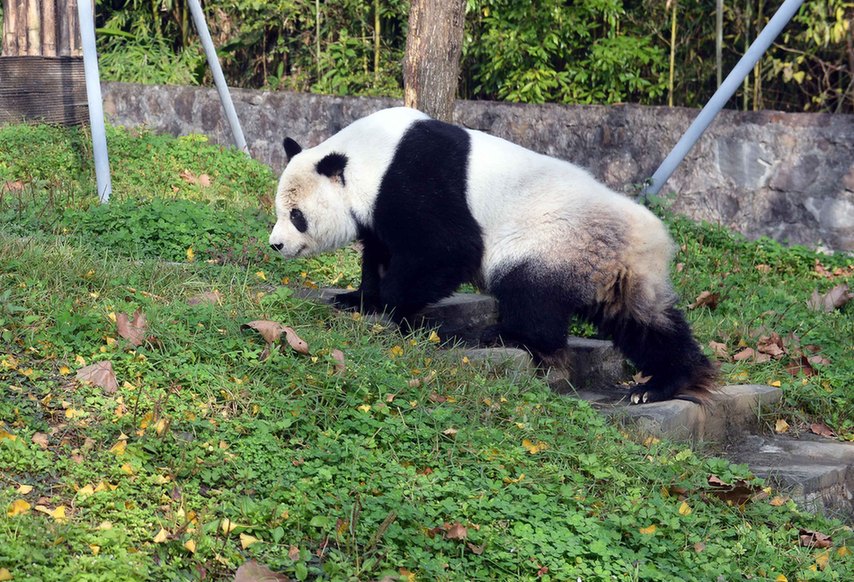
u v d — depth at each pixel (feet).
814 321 29.63
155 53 56.39
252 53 58.39
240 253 25.70
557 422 19.57
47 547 12.66
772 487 20.40
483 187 22.80
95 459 15.01
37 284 20.04
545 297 22.35
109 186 30.99
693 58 49.39
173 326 19.08
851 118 38.32
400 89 52.47
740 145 40.16
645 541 16.19
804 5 45.37
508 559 14.97
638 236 22.18
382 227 23.39
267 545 14.03
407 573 13.96
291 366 18.71
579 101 50.06
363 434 17.44
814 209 39.22
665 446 20.25
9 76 39.75
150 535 13.58
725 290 31.55
